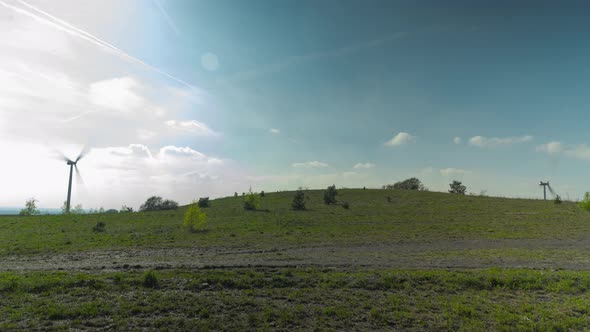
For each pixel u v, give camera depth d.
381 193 68.69
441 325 9.85
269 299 11.70
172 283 12.89
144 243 24.95
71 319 9.72
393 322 10.05
